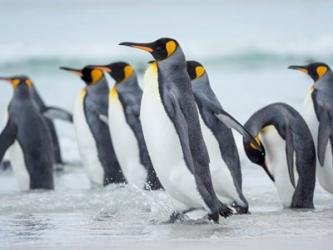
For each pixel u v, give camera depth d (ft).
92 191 46.32
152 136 31.99
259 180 49.47
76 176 58.95
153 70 32.37
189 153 31.24
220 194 37.40
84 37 297.94
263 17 362.74
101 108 53.72
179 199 32.40
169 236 27.91
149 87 32.17
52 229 30.68
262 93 112.78
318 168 42.09
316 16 341.82
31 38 297.74
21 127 51.90
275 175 40.04
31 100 53.16
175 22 371.56
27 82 53.52
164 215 33.53
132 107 46.91
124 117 46.78
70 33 318.45
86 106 53.88
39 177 51.67
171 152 31.68
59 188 52.01
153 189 46.50
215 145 36.86
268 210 38.47
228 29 318.04
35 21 385.70
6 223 32.81
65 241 27.09
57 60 184.55
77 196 41.93
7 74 171.12
